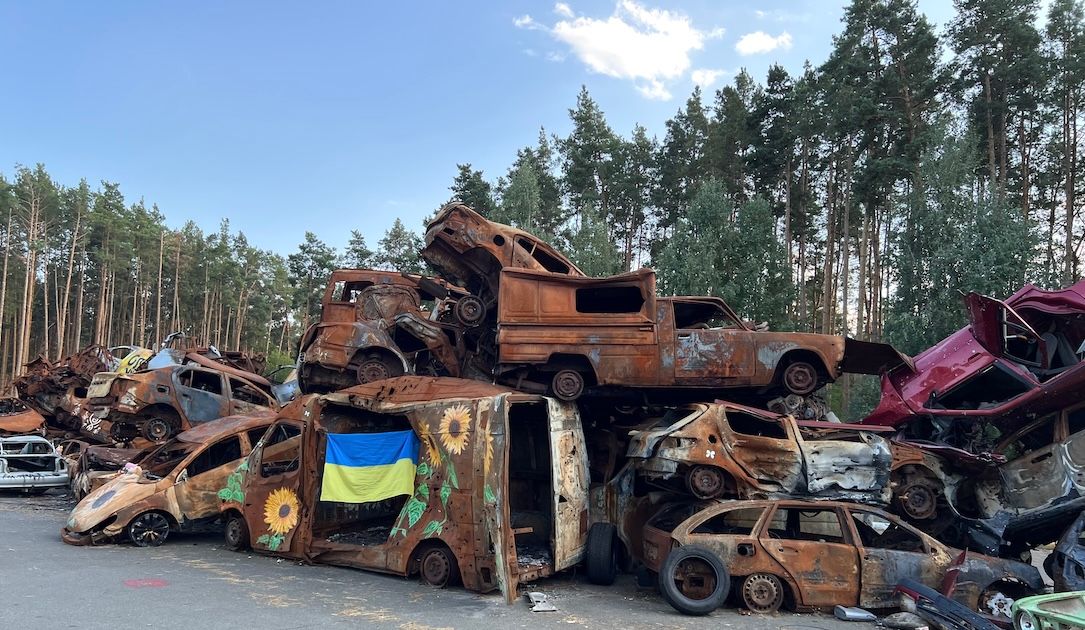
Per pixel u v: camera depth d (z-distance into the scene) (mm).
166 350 16453
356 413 9555
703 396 10086
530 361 9375
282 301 77812
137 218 66250
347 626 5852
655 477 8125
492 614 6570
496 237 10648
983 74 29203
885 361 10148
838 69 29938
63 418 17734
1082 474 7902
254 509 9117
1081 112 30422
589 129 41094
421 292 12828
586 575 8852
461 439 7742
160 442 14227
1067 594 5594
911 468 8109
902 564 7043
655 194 41000
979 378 10047
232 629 5555
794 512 8297
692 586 7117
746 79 38938
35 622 5441
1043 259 26656
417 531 7863
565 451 8539
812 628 6492
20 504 13102
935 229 21812
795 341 9516
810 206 35594
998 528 7773
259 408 15125
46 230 57094
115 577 7277
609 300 10773
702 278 23750
